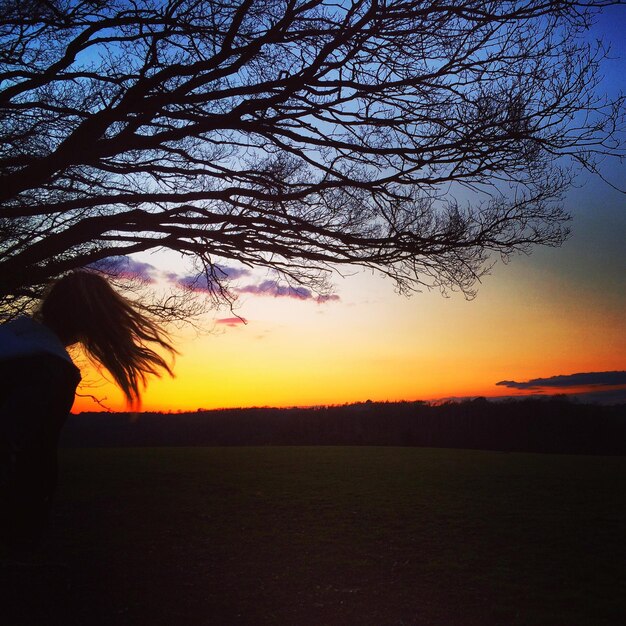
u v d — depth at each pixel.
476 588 5.94
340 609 5.48
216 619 5.29
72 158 5.87
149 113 6.04
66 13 6.04
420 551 7.22
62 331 1.85
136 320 1.91
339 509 9.34
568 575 6.29
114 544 7.61
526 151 6.51
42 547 7.36
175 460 14.05
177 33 6.08
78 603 5.62
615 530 7.99
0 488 1.47
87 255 7.20
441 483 11.27
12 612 5.36
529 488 10.74
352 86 6.38
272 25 6.40
